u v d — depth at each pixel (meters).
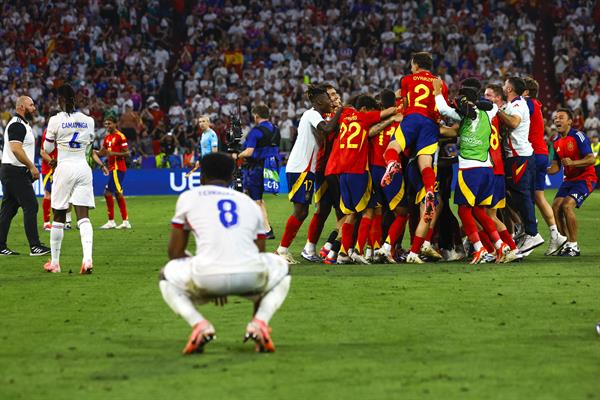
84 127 36.56
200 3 123.06
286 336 24.23
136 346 23.11
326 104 38.66
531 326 25.38
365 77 113.56
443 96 38.22
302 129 38.88
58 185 36.59
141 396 18.52
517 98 40.66
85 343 23.48
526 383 19.39
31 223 43.31
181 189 95.50
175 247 22.03
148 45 119.50
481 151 38.16
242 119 105.12
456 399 18.25
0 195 85.50
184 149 99.00
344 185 38.38
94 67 114.00
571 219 42.00
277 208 72.31
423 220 39.22
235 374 20.17
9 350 22.70
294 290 31.77
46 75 112.56
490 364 21.03
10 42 115.12
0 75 109.81
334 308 28.31
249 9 123.50
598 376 19.94
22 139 41.69
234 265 21.39
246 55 117.38
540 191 42.84
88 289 32.59
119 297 30.80
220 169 22.70
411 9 120.19
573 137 42.19
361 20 120.19
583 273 35.62
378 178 39.00
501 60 116.06
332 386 19.17
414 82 38.12
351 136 38.31
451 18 118.25
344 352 22.31
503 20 119.50
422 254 39.75
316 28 118.94
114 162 58.75
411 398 18.33
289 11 121.62
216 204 21.84
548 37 120.94
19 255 43.50
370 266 38.47
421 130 37.78
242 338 24.05
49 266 37.53
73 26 117.62
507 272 35.97
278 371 20.45
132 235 54.38
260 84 110.19
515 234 43.16
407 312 27.59
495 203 38.72
